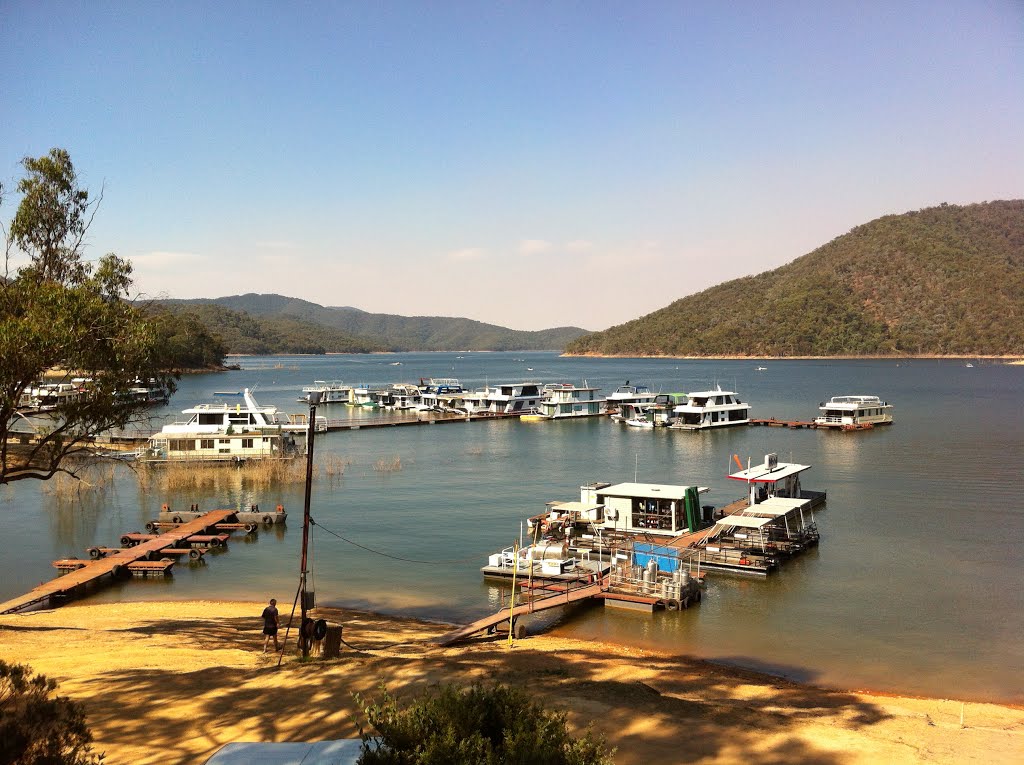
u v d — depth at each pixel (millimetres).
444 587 37688
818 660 27703
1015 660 27594
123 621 30984
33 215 25359
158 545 43375
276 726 15961
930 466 69750
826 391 171125
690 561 40094
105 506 56562
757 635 30391
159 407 131625
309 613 33500
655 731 17234
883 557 41156
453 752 9523
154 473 67875
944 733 19734
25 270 23891
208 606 34500
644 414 114812
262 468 67312
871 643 29375
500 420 121500
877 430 98875
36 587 37188
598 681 21578
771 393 167750
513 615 31156
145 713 16984
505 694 10961
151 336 22547
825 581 37281
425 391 152000
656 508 47312
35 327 19594
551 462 77438
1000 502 54188
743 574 38594
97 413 22344
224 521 50156
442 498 58969
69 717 10945
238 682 19719
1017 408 122812
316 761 11453
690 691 22969
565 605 34594
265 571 40719
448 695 10797
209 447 72438
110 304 22844
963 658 27797
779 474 51312
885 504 54312
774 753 16547
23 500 58531
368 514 53469
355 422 111500
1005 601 33969
